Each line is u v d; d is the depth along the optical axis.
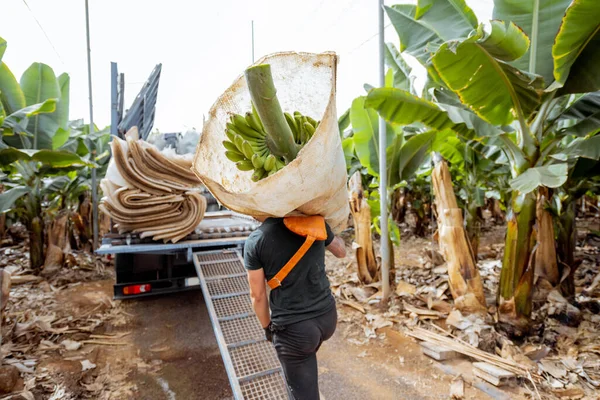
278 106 1.21
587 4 1.85
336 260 5.93
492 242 7.17
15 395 2.23
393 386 2.53
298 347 1.56
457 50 2.21
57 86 5.20
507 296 2.98
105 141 7.13
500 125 2.83
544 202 3.70
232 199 1.26
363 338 3.27
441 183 3.58
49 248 5.12
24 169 4.92
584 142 2.73
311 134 1.39
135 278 3.72
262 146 1.52
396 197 8.81
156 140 7.70
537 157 2.80
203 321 3.72
